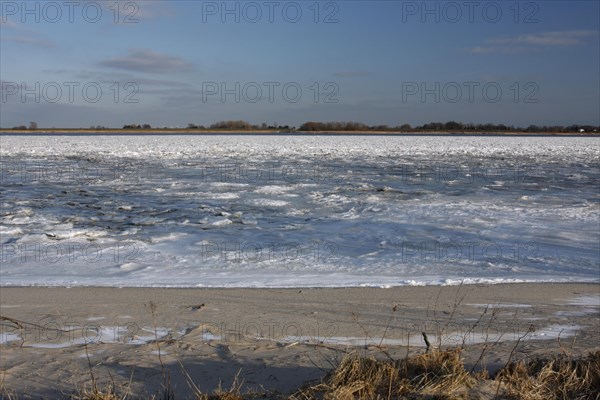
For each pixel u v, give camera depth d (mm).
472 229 11414
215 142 44688
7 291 7168
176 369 4715
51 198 15430
